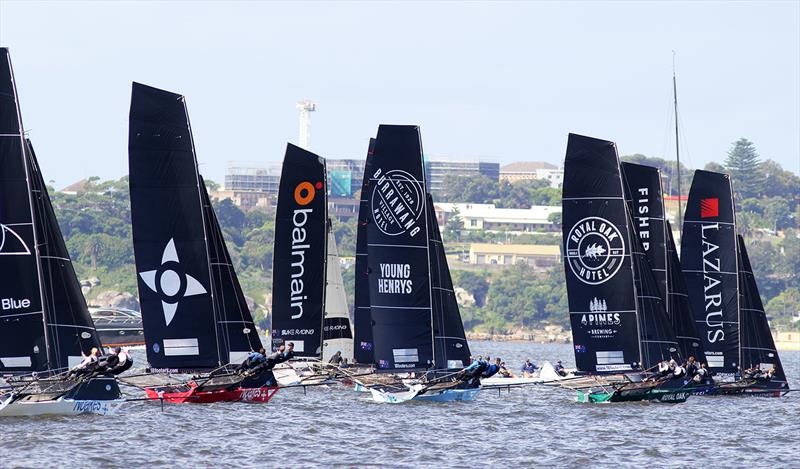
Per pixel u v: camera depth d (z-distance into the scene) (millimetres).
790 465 197000
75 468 178500
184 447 197625
